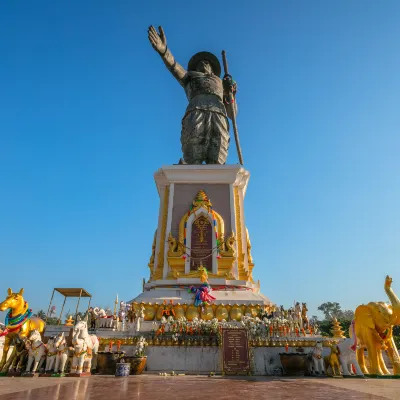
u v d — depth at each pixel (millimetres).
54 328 16547
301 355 13789
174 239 21953
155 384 10102
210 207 22688
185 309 18344
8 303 13719
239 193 24406
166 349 14961
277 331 15641
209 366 14594
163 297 19141
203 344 14922
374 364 13797
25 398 7406
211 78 27625
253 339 14898
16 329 13797
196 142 25719
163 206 23953
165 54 26281
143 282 23312
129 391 8609
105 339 15148
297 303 18938
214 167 23688
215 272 20812
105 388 9156
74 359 12539
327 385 10227
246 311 18328
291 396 7930
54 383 10227
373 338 14062
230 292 19641
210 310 18281
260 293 21406
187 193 23578
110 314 18047
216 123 26188
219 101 27219
